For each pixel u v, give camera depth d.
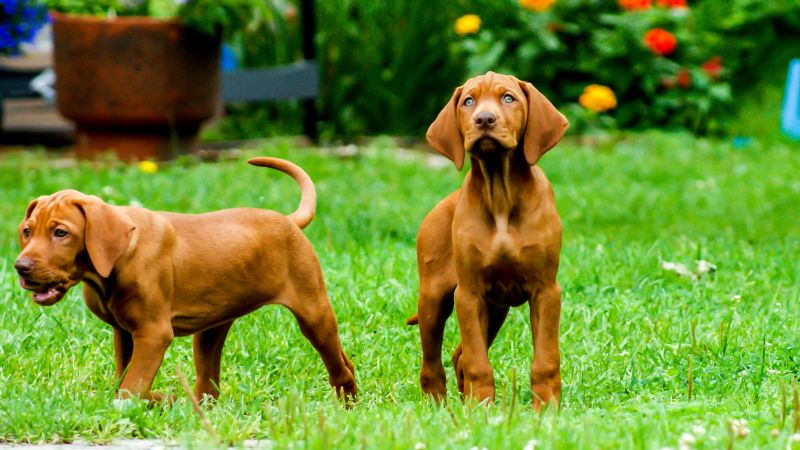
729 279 10.70
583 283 10.50
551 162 16.81
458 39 20.39
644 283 10.47
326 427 6.13
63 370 8.25
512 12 20.27
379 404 7.79
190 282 7.51
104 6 16.28
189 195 14.09
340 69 20.38
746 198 14.94
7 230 12.54
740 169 16.88
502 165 7.13
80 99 15.79
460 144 7.28
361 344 9.08
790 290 10.29
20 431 6.68
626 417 6.70
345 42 20.42
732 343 8.73
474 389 7.32
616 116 20.00
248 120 20.95
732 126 20.33
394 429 6.33
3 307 9.38
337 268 10.81
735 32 21.72
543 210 7.24
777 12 21.39
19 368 8.23
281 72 17.98
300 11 19.88
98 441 6.65
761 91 21.14
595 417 6.77
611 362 8.47
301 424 6.60
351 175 15.77
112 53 15.62
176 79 15.84
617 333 9.13
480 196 7.27
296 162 16.17
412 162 16.75
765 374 8.06
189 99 16.02
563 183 16.12
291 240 7.86
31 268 6.95
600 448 5.94
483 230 7.24
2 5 15.28
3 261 10.81
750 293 10.26
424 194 14.92
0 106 18.91
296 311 7.87
